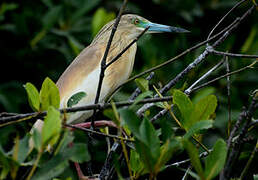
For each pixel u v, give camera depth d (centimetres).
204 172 382
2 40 898
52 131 377
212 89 766
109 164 558
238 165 736
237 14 945
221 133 792
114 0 954
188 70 543
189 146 371
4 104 841
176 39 830
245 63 813
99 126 618
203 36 940
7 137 777
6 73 903
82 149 386
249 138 448
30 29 894
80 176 608
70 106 471
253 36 821
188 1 929
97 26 847
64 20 902
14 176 381
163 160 386
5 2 932
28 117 436
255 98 400
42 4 931
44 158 403
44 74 899
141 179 754
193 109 438
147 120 386
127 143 477
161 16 955
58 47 880
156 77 792
